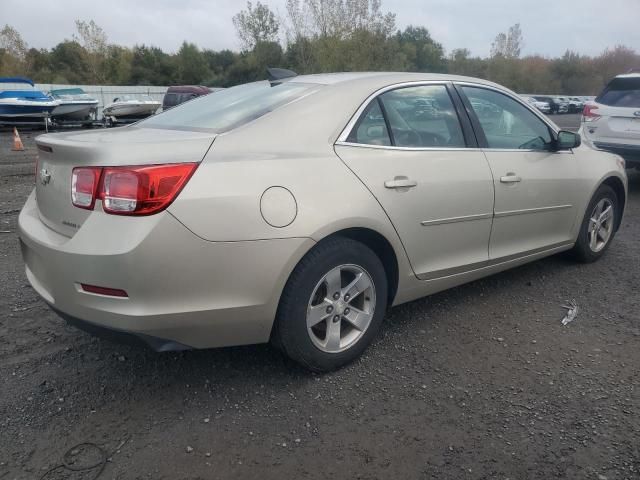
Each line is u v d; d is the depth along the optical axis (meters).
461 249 3.61
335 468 2.36
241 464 2.38
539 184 4.06
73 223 2.63
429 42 69.12
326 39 31.84
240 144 2.75
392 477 2.31
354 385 2.98
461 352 3.35
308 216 2.74
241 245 2.57
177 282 2.48
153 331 2.49
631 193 8.30
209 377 3.06
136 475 2.31
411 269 3.33
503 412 2.74
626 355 3.30
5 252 5.20
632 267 4.85
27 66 46.81
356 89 3.24
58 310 2.70
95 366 3.18
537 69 65.19
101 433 2.58
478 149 3.70
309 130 2.97
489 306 4.02
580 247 4.73
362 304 3.16
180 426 2.64
